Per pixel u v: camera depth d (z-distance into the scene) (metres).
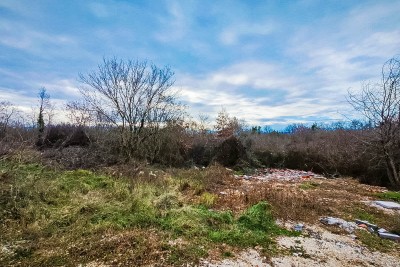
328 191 8.05
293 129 19.12
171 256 3.67
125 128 11.29
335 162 12.11
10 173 5.61
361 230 5.02
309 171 12.99
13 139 8.05
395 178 9.52
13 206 4.70
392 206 6.52
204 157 13.33
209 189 7.64
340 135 13.16
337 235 4.78
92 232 4.20
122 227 4.43
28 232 4.04
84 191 5.98
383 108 9.55
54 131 12.72
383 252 4.20
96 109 11.91
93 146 11.03
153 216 4.88
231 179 9.27
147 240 4.02
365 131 11.12
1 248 3.59
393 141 9.56
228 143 13.42
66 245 3.80
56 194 5.52
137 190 6.02
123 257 3.56
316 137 15.79
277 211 5.66
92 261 3.46
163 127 12.28
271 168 13.70
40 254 3.57
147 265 3.44
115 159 10.27
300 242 4.42
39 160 7.54
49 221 4.39
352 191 8.30
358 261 3.86
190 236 4.31
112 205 5.24
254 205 5.68
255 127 19.88
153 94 11.80
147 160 11.27
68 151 10.14
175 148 12.42
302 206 6.11
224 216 5.11
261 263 3.67
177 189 6.97
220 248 4.03
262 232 4.69
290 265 3.66
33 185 5.40
